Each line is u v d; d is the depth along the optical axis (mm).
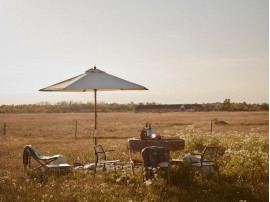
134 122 53969
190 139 17047
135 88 11641
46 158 11445
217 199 7992
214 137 18156
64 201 7598
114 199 7793
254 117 69562
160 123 49656
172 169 10016
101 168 12031
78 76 12406
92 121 58375
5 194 8133
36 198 7742
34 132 33625
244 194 8531
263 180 10039
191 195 8336
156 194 8320
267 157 11406
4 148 19141
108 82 11641
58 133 32594
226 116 75625
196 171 10492
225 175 10430
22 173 10945
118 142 22141
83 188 8945
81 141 23516
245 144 16484
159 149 9398
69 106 147750
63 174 10984
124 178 9828
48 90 11547
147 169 9766
